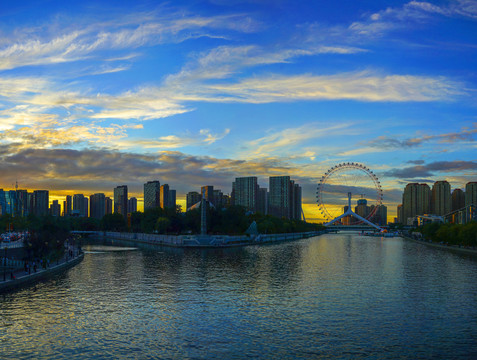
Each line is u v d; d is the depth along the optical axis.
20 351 55.31
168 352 55.28
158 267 140.00
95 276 117.44
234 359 53.03
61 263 132.38
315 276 119.88
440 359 53.41
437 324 68.25
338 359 53.31
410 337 61.72
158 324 67.62
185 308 78.19
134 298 86.81
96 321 69.12
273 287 100.62
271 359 53.09
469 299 87.19
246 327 66.19
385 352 55.72
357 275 122.69
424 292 94.75
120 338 60.72
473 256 190.62
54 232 156.12
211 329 65.12
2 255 127.06
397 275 122.62
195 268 137.88
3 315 72.56
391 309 78.00
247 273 125.81
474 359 53.44
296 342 59.38
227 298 87.25
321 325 67.56
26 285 101.69
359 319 71.06
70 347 56.91
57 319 70.19
